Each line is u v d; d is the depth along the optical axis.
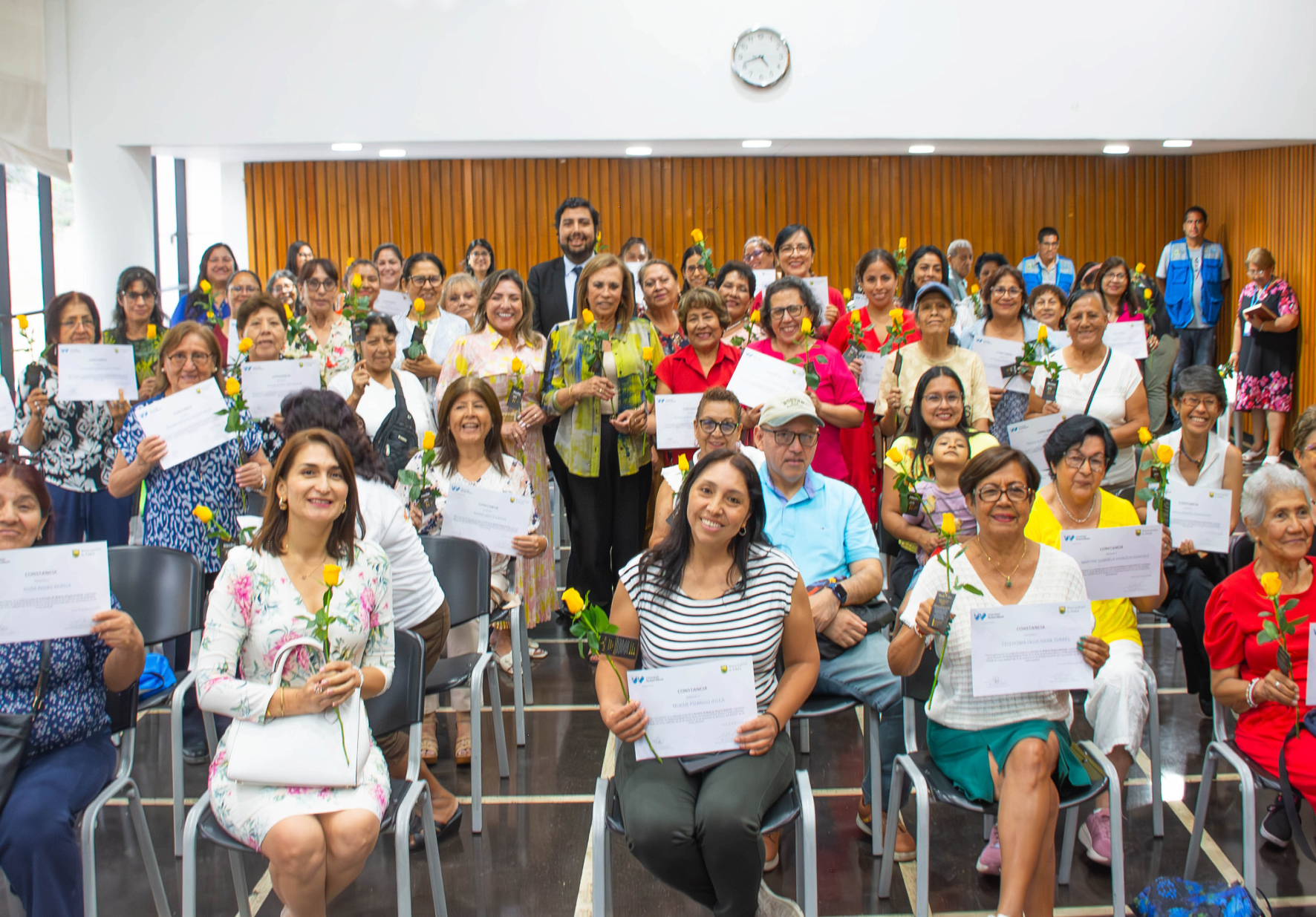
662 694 2.63
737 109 8.20
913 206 11.38
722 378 5.00
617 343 5.05
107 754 2.89
